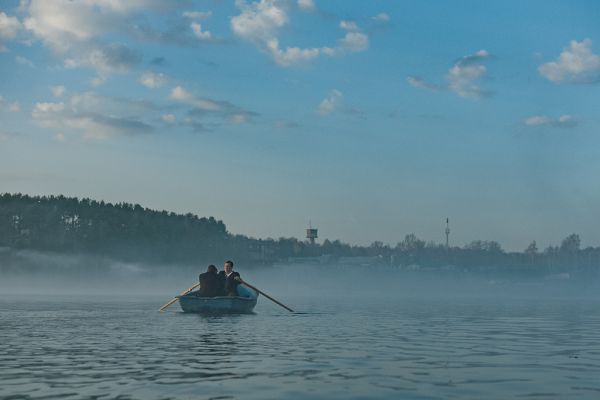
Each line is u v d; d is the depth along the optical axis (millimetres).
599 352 10672
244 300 21734
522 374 8109
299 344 11414
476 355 10094
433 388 7102
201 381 7449
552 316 22875
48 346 10844
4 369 8266
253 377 7746
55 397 6496
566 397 6625
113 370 8227
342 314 22359
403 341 12266
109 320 17500
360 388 7078
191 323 16438
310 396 6629
